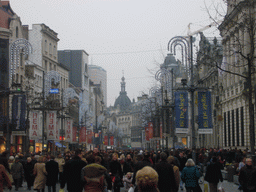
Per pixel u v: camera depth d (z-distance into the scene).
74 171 13.84
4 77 52.31
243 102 50.25
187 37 32.62
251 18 25.00
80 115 90.56
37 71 74.19
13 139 57.25
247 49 41.12
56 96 82.81
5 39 53.16
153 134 62.47
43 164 18.95
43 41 81.50
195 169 15.83
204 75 74.69
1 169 13.77
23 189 26.39
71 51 125.31
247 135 48.31
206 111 31.08
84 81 128.75
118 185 18.03
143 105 77.19
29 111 54.94
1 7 59.88
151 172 7.70
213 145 70.88
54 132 50.75
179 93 33.25
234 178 28.06
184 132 33.03
